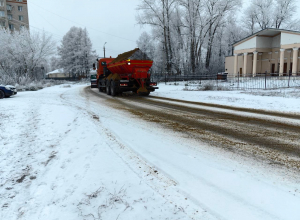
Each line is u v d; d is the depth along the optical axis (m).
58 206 2.82
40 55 40.53
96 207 2.73
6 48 37.56
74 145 5.09
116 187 3.17
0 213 2.76
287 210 2.66
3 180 3.61
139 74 15.35
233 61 40.19
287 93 15.01
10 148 5.10
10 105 11.66
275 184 3.27
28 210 2.79
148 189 3.12
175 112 9.40
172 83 30.55
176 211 2.63
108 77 17.86
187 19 38.72
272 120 7.70
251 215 2.57
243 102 12.10
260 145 5.04
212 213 2.60
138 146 4.96
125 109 10.16
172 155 4.43
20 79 30.38
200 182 3.33
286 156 4.36
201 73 38.25
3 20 62.56
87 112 9.25
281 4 45.34
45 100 13.70
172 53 41.44
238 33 53.84
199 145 5.05
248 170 3.74
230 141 5.35
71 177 3.57
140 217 2.53
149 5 37.41
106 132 6.08
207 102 12.52
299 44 28.53
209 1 37.72
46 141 5.50
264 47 34.06
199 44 42.72
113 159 4.20
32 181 3.55
